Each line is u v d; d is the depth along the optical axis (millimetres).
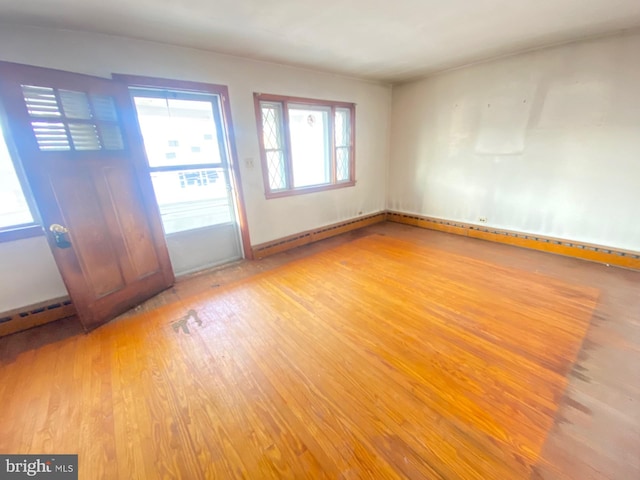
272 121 3756
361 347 2051
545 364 1818
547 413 1484
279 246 4074
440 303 2580
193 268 3518
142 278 2799
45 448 1406
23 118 1938
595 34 2859
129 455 1360
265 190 3766
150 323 2451
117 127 2523
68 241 2176
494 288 2805
